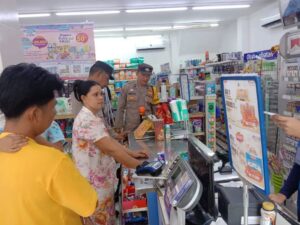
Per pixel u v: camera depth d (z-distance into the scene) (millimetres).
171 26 9773
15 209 810
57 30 3439
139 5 6723
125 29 9812
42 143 1059
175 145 2439
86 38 3500
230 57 6461
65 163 851
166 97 3119
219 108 3271
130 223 2748
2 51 1714
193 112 3273
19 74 800
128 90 3516
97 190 1995
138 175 1548
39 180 799
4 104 802
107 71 2592
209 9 7645
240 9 7902
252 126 864
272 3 7312
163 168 1559
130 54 11656
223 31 10836
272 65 3240
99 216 2039
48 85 838
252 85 825
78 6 6434
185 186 1014
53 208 846
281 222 1214
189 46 11422
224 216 1246
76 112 2850
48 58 3459
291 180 1591
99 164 1993
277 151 2826
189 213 1238
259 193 1223
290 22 2479
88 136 1882
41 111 844
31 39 3402
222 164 1593
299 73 2439
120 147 1922
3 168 813
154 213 1779
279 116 944
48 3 6066
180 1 6652
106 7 6688
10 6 1887
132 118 3490
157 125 2617
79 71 3518
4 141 822
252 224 1166
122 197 2498
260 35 8250
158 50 11719
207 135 2977
